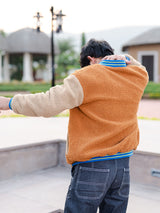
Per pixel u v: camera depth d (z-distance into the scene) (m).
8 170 3.55
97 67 1.60
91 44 1.76
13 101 1.53
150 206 2.92
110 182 1.59
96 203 1.56
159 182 3.41
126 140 1.61
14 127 5.30
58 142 4.14
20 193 3.15
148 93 20.30
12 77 44.03
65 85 1.52
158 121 6.92
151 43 27.23
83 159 1.53
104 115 1.57
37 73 48.59
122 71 1.65
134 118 1.69
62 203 2.93
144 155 3.47
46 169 4.01
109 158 1.56
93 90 1.53
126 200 1.71
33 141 3.90
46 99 1.49
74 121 1.61
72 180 1.61
